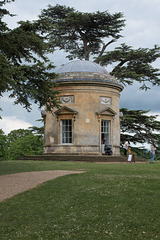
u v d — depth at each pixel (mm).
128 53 47375
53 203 12695
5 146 62750
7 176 18188
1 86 17609
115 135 35188
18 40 20484
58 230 10391
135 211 11727
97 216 11312
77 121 33438
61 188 14625
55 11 47156
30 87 21312
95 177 16781
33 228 10594
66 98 33906
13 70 18297
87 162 28828
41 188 14719
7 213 11812
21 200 13086
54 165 24609
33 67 21375
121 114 37312
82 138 33250
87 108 33562
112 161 30031
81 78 33562
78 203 12602
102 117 34062
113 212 11641
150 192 13727
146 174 18031
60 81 33812
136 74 46531
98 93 34031
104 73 36125
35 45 21516
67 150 33375
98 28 48719
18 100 22188
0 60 18031
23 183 15945
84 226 10641
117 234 10008
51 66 22188
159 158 55812
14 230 10508
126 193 13602
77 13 45094
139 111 49969
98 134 33562
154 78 48438
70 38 49406
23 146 67812
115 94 35469
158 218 11109
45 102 23000
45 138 35312
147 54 47094
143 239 9672
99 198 13039
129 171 19406
